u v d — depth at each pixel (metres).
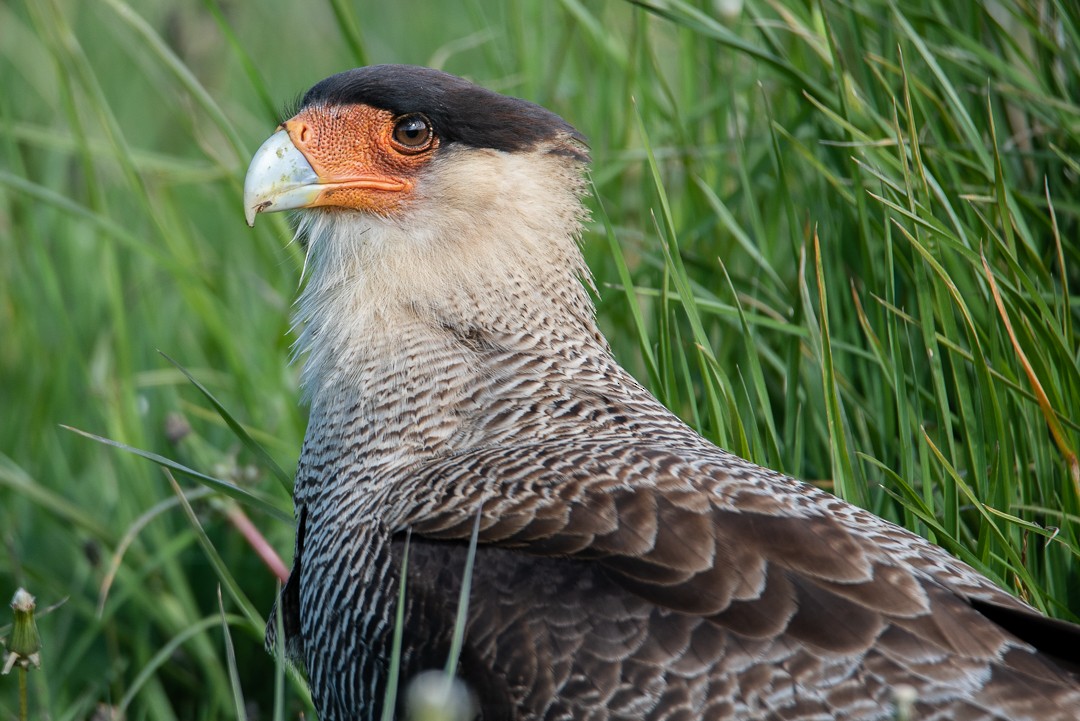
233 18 15.27
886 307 8.25
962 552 7.72
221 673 10.03
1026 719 6.29
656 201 10.60
